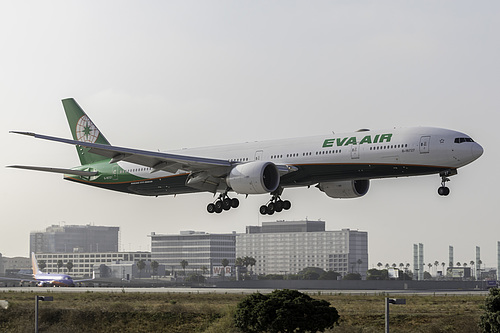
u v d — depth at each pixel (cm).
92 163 13712
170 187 12650
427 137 10006
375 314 8594
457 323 7962
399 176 10412
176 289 15688
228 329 8206
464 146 9825
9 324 9531
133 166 13025
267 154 11312
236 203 11900
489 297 7369
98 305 10169
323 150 10725
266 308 6900
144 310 9544
